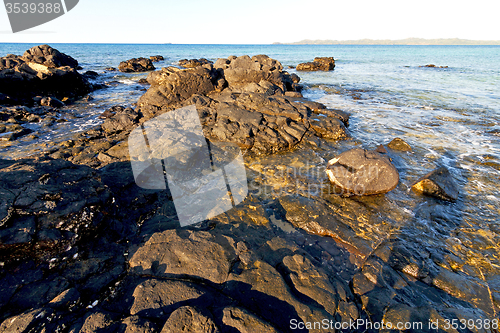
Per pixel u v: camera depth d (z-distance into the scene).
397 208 5.08
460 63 37.88
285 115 9.02
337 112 10.16
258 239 3.99
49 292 2.72
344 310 2.90
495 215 5.04
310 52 73.12
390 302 3.12
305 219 4.59
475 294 3.35
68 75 14.51
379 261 3.75
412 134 9.34
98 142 7.85
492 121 10.76
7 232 2.73
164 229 4.07
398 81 21.03
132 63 28.41
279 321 2.61
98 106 12.94
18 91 12.53
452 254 4.04
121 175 5.03
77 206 3.28
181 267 3.20
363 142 8.50
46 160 3.86
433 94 16.02
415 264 3.72
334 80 21.67
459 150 8.02
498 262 3.91
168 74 11.48
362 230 4.46
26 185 3.20
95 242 3.46
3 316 2.42
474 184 6.15
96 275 3.08
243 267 3.28
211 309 2.64
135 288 2.89
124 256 3.47
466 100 14.41
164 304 2.70
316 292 2.99
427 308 2.98
